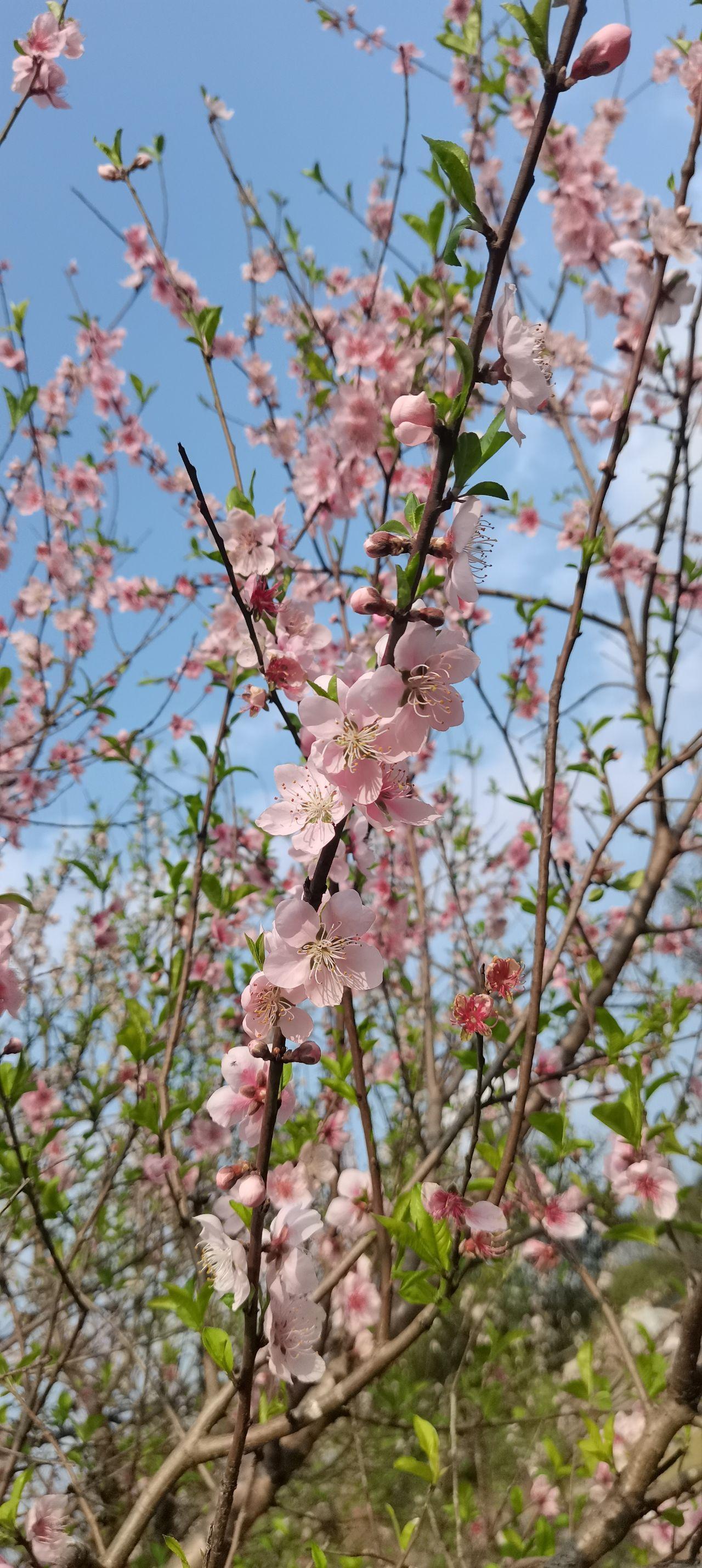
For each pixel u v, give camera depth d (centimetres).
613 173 400
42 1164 383
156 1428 363
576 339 472
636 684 373
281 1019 153
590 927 471
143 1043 306
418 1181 248
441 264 398
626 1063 245
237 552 241
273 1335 157
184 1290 189
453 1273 189
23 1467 295
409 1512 344
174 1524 329
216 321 290
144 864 591
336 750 144
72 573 553
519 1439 390
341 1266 243
